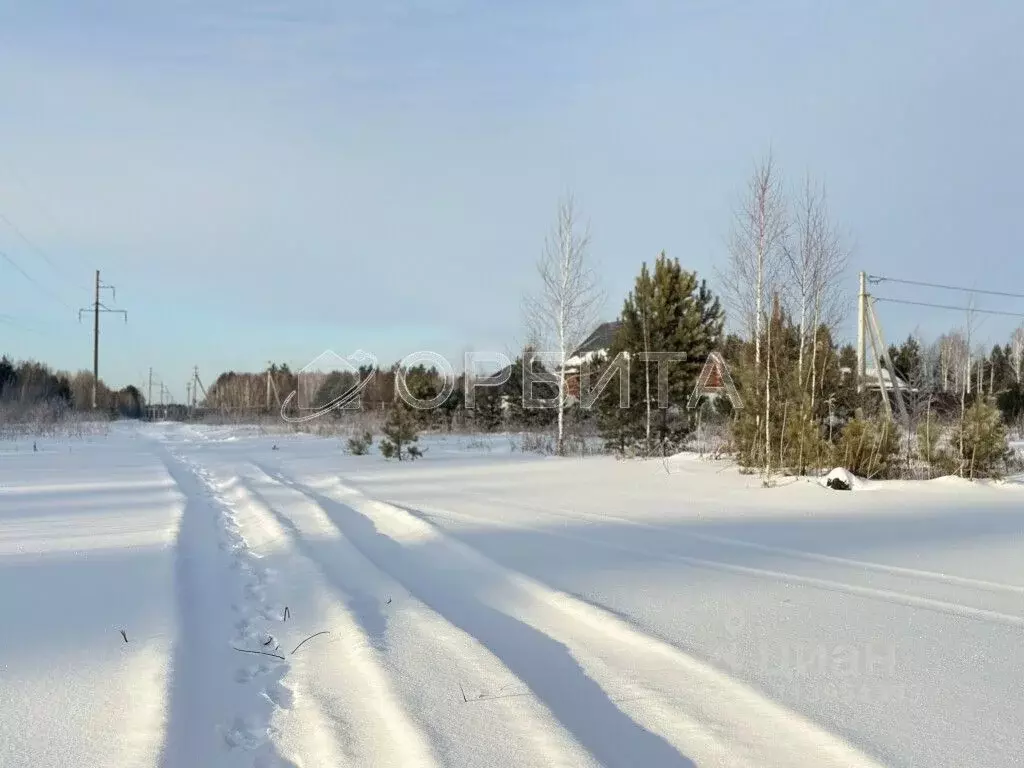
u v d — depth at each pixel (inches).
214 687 152.7
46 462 686.5
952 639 168.9
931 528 316.2
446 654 162.6
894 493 431.2
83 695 140.2
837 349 585.3
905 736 120.8
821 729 123.0
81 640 171.3
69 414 1448.1
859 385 611.5
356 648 166.6
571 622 189.3
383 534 323.3
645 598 203.0
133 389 3378.4
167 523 335.0
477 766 112.9
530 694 139.9
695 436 801.6
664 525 326.6
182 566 250.8
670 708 134.7
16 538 297.4
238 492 472.4
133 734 124.6
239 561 272.1
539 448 833.5
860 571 235.6
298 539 301.9
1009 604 197.5
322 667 161.0
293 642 179.6
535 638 177.2
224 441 1107.3
